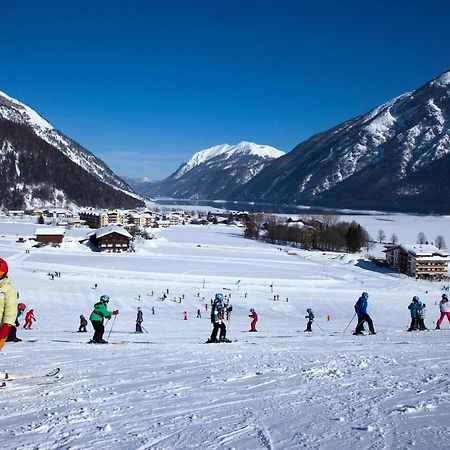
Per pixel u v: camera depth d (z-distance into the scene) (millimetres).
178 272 86000
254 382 8672
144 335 23297
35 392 8023
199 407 7059
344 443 5363
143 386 8453
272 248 137000
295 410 6770
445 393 7395
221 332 16766
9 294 7020
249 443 5488
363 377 8898
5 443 5617
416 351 12398
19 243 124625
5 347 14039
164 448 5410
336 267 103938
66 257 102938
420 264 96688
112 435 5855
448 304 22094
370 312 53875
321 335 19266
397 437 5480
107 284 70250
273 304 59969
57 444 5562
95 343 15922
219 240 157500
